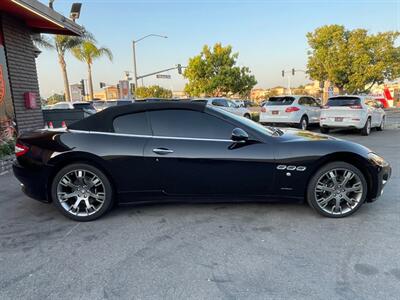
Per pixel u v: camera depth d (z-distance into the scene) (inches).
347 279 104.7
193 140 153.1
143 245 130.2
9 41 317.7
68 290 101.2
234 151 151.1
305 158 149.9
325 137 165.8
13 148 283.0
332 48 1123.3
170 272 110.5
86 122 159.8
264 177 152.1
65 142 152.9
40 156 152.8
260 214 160.6
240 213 162.2
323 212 154.3
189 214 161.8
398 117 839.1
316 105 572.1
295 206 170.6
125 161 151.8
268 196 155.6
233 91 1401.3
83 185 154.8
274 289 100.3
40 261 118.6
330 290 99.2
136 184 154.5
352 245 127.3
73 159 152.9
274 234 138.3
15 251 126.3
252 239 134.0
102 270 112.1
